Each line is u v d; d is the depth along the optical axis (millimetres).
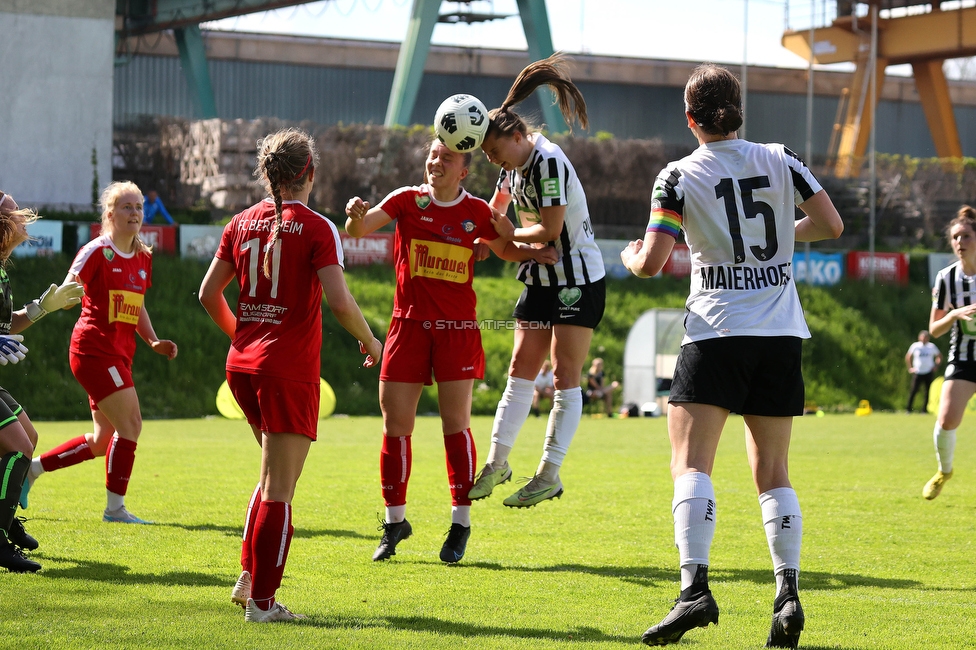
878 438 55188
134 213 23344
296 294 14359
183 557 18891
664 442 52344
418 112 171500
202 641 12555
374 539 21781
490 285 100250
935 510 26797
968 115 193500
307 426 14344
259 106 167875
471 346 20062
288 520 14109
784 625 12703
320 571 18219
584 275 20719
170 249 90625
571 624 14250
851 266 114562
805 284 111812
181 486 30219
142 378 79188
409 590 16609
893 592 16953
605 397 84125
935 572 18797
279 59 168875
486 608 15289
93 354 22922
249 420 15188
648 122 178625
